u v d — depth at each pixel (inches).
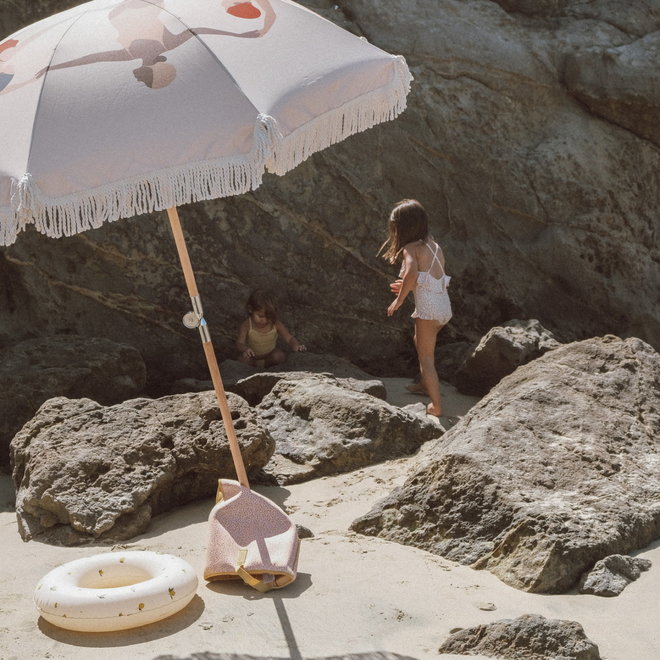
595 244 356.2
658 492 190.4
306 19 151.3
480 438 198.7
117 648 143.6
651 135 362.3
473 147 353.4
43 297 324.2
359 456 237.9
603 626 150.6
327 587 164.7
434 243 291.3
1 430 253.8
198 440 217.8
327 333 350.0
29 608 161.5
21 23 324.5
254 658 139.3
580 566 167.0
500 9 366.9
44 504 199.5
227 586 166.2
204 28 142.5
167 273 334.3
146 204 131.5
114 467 205.2
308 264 346.3
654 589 161.9
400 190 351.6
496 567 171.8
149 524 204.7
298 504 213.2
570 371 227.9
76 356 278.4
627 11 370.9
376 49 152.6
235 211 338.3
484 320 355.9
